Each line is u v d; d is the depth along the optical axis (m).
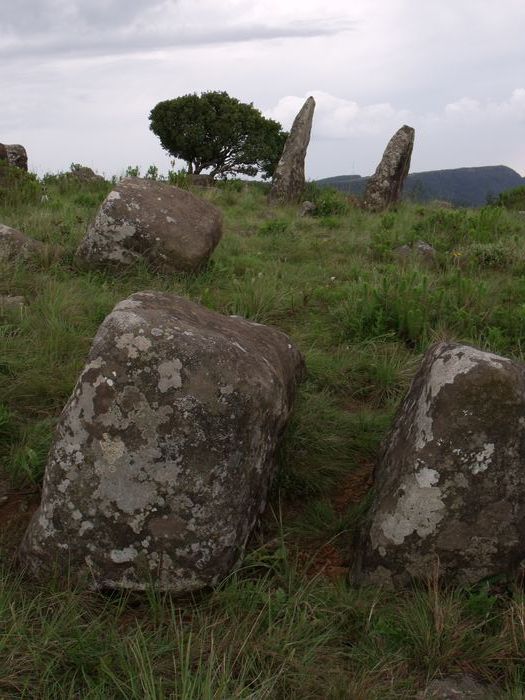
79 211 9.68
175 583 2.59
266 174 28.78
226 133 26.70
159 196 6.94
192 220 6.92
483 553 2.64
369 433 4.09
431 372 2.87
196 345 2.68
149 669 2.18
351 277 7.65
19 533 3.01
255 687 2.18
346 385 4.85
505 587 2.67
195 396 2.61
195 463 2.60
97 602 2.58
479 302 6.24
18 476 3.38
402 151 15.20
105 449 2.59
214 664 2.26
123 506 2.57
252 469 2.79
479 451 2.62
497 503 2.62
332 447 3.86
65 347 4.77
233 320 3.66
